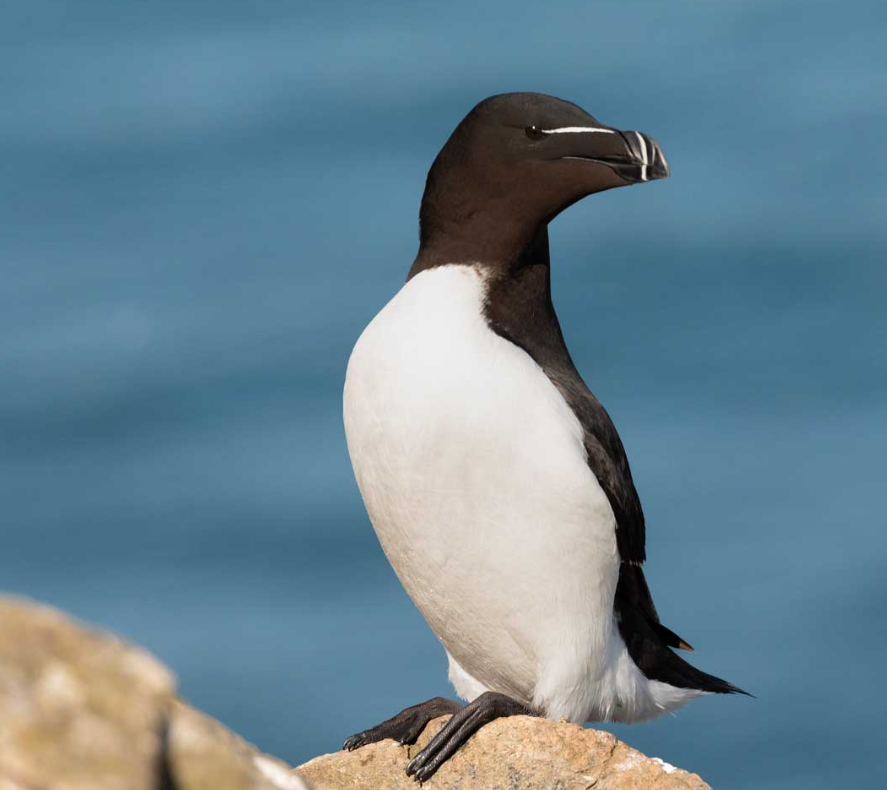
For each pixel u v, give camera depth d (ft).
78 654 17.44
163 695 17.70
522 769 31.17
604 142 32.78
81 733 16.30
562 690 34.27
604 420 34.71
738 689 38.19
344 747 32.94
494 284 33.96
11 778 15.43
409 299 33.96
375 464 33.45
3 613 17.57
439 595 34.35
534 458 32.40
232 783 17.19
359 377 33.50
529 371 33.12
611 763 31.04
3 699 16.29
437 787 31.55
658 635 37.63
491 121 33.73
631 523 34.88
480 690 36.83
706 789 30.63
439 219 34.53
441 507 32.76
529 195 33.55
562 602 33.63
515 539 32.86
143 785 16.02
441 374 32.40
